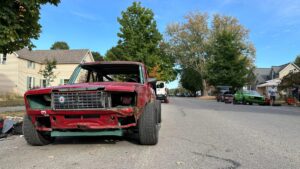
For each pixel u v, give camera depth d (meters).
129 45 37.44
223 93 42.97
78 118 6.54
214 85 62.91
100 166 5.51
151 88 8.93
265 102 33.34
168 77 49.22
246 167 5.49
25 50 49.31
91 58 61.66
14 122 9.45
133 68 9.02
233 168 5.41
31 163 5.73
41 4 10.17
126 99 6.78
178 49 74.44
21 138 8.53
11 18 8.88
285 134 9.29
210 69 62.44
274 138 8.52
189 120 13.44
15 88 42.69
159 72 41.25
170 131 9.87
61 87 6.55
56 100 6.48
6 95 36.34
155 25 38.56
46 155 6.38
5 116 13.18
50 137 7.57
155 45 38.44
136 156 6.28
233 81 59.91
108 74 9.52
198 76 83.62
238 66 60.38
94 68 8.99
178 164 5.66
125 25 38.03
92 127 6.54
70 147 7.19
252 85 81.62
